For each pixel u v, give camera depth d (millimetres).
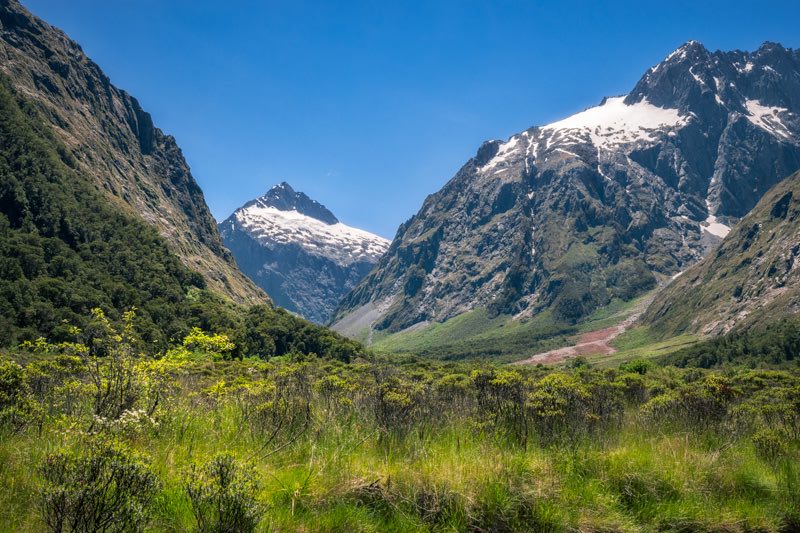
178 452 8125
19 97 159375
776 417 13391
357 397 11828
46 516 5641
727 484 9531
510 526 7699
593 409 11750
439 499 7754
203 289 136750
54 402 10125
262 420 9859
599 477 9062
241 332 86688
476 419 10633
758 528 8672
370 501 7621
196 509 6152
